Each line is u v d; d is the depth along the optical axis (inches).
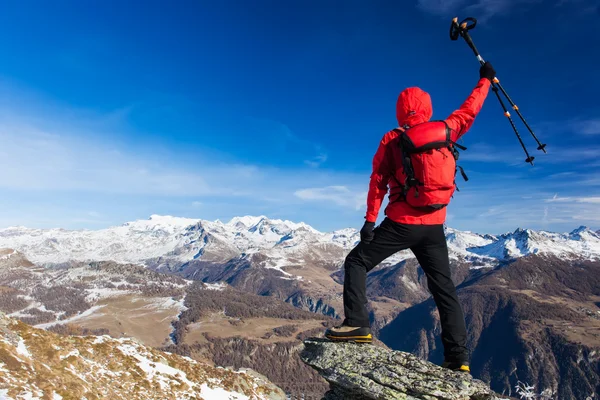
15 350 151.6
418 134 86.2
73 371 177.6
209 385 298.4
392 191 96.4
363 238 96.6
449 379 93.3
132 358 264.2
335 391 110.8
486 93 99.2
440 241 98.6
